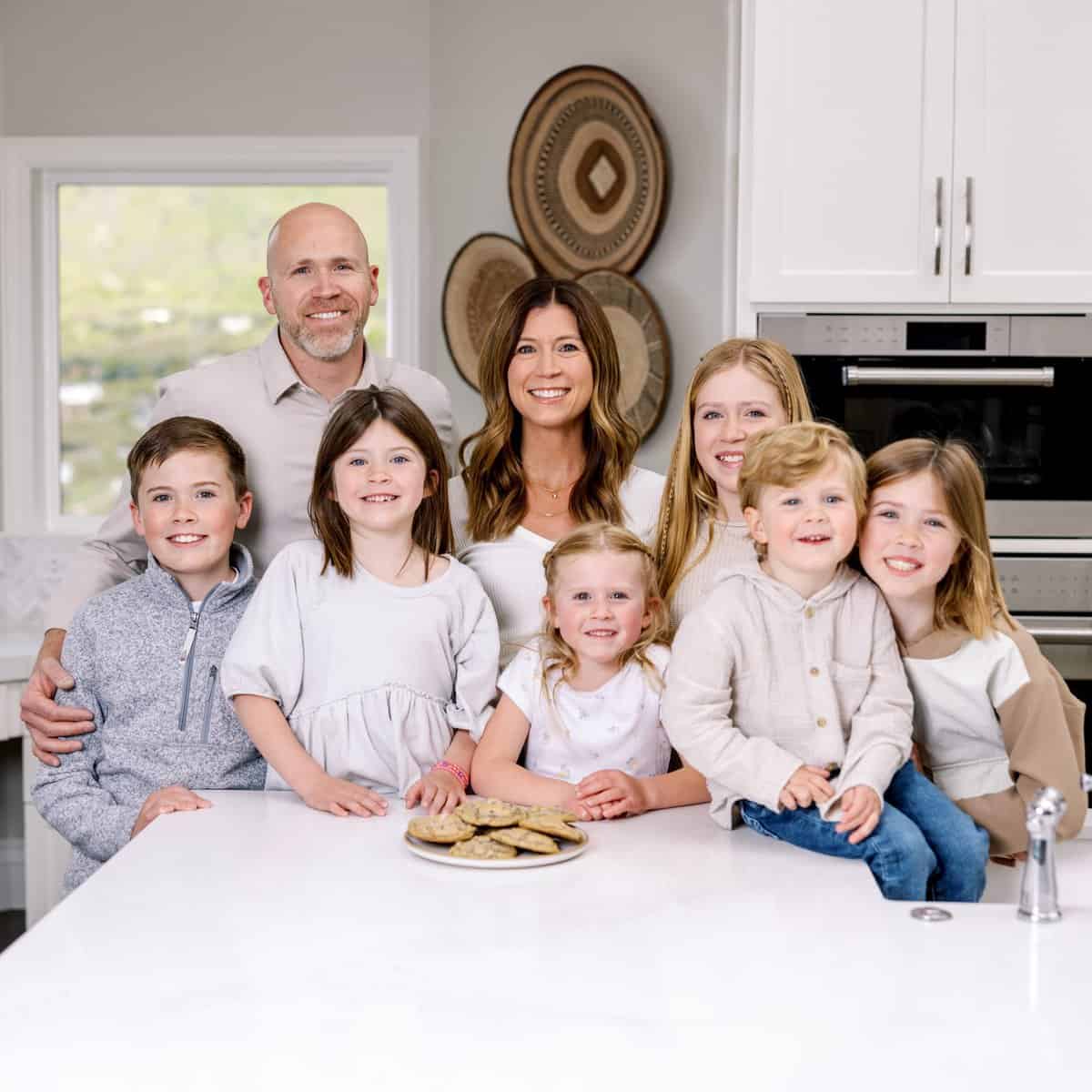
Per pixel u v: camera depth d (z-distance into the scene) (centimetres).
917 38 294
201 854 158
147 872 150
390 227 413
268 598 192
